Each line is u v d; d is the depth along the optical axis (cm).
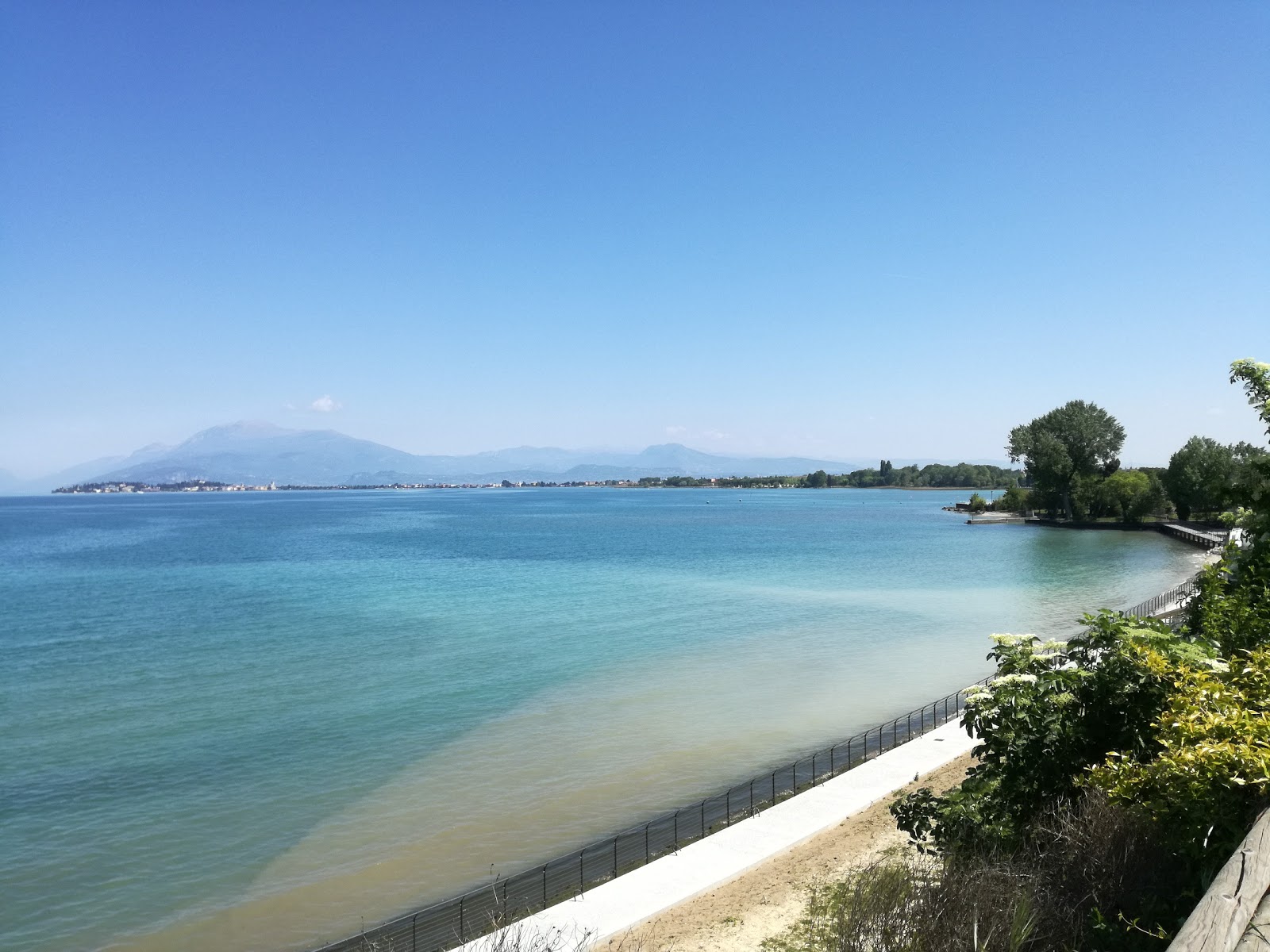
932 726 3056
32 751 3042
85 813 2452
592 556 11431
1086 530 15250
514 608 6462
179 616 6462
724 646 4794
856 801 2116
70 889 1989
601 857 2011
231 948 1719
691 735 3083
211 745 3092
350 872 2042
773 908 1530
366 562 11125
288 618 6219
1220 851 698
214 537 17438
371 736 3166
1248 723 725
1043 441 16000
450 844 2184
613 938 1497
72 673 4444
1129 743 1092
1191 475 13225
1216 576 1806
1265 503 1431
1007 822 1156
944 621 5519
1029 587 7269
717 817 2208
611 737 3080
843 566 9388
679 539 14888
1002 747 1210
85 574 10131
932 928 791
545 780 2647
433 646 4966
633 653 4631
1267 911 490
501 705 3566
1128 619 1161
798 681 3903
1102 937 768
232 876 2038
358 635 5375
